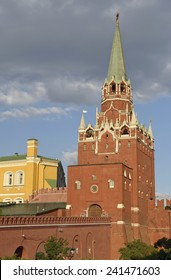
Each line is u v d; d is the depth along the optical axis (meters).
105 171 86.62
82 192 87.81
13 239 48.75
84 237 68.44
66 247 56.28
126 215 85.88
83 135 101.44
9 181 111.69
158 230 96.44
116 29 112.44
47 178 112.44
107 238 79.75
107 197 85.06
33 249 52.84
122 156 95.69
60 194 99.44
